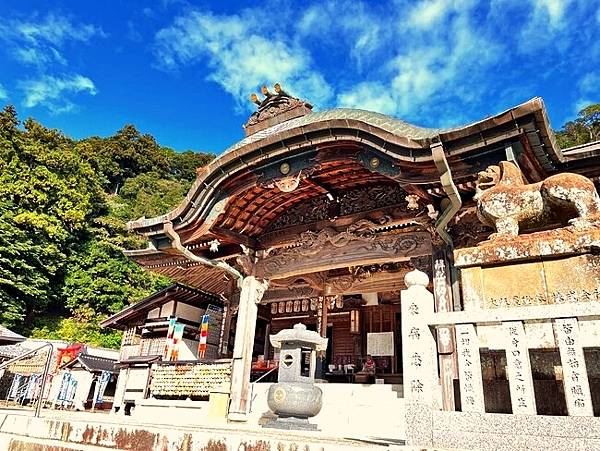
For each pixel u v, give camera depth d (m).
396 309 15.91
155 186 53.31
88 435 4.75
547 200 5.02
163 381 12.48
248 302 11.49
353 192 10.88
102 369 20.48
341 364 16.28
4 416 5.77
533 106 6.24
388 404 9.26
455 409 7.23
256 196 10.73
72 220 34.50
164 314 17.27
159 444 4.20
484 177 5.88
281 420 7.37
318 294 15.79
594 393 4.09
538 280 4.54
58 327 31.64
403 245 9.77
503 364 4.73
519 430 3.49
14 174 33.41
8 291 30.23
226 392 10.92
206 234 10.97
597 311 3.50
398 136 7.66
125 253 13.58
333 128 8.41
